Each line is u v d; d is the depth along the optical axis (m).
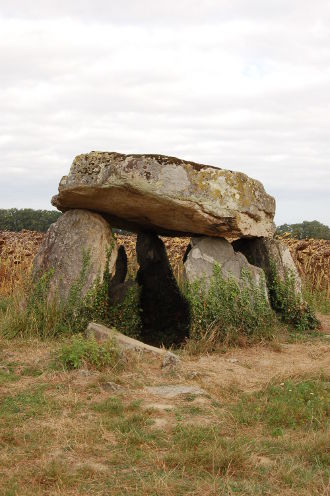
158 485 3.86
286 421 5.19
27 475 4.06
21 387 6.02
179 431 4.86
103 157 8.69
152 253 9.48
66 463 4.31
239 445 4.50
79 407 5.46
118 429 4.93
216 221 8.84
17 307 9.18
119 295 9.18
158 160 8.44
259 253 10.18
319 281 13.98
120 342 7.60
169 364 6.90
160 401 5.74
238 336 8.64
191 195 8.55
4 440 4.66
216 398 5.96
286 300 10.07
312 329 10.19
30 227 31.22
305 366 7.30
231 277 9.16
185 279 9.13
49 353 7.13
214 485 3.86
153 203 8.60
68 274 8.99
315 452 4.43
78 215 9.33
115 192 8.60
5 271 13.42
